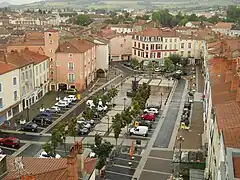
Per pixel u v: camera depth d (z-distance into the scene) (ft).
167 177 187.52
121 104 329.52
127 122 240.53
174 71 494.18
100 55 456.04
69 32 611.88
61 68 379.35
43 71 360.07
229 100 158.40
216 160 125.49
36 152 218.79
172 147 228.22
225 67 224.94
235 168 84.12
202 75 475.31
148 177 187.83
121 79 444.14
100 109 301.02
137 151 221.87
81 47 393.91
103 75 460.55
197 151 209.36
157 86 410.11
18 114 297.74
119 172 193.26
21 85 305.53
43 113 286.25
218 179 101.35
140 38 556.10
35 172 94.53
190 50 570.46
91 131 257.14
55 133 209.56
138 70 506.89
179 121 280.92
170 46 554.87
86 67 393.50
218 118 129.59
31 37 452.35
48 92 376.48
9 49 378.32
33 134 250.98
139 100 286.25
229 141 101.55
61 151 218.59
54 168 98.84
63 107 317.42
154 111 296.30
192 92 374.84
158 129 262.47
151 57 546.67
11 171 93.15
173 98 354.13
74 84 381.60
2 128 261.44
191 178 164.04
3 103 277.23
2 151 215.92
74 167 89.97
